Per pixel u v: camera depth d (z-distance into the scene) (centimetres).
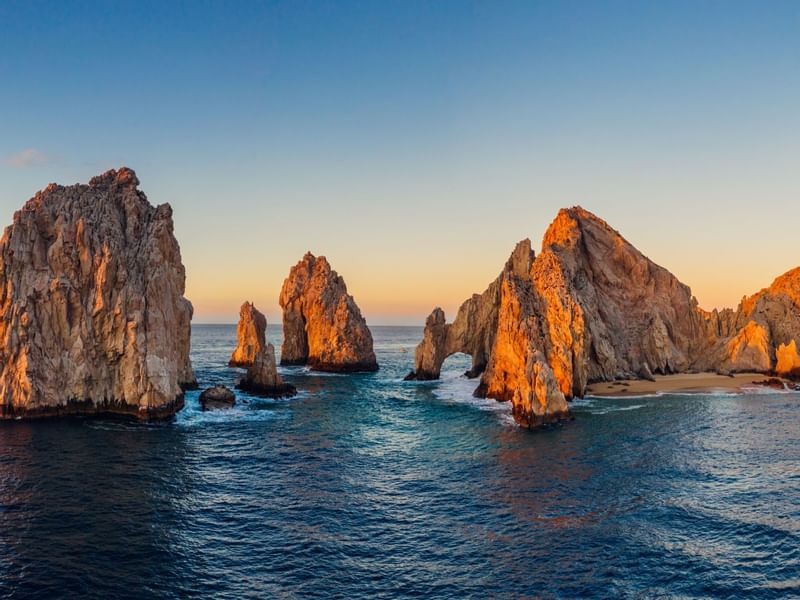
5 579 2855
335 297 13638
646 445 5566
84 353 6556
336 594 2786
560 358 8131
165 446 5444
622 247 11044
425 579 2941
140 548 3241
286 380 11312
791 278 11775
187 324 9131
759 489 4228
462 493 4222
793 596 2752
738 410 7369
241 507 3912
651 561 3123
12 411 6275
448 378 11662
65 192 7269
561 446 5575
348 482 4488
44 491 4091
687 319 11256
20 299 6469
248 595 2770
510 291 8756
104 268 6612
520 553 3231
